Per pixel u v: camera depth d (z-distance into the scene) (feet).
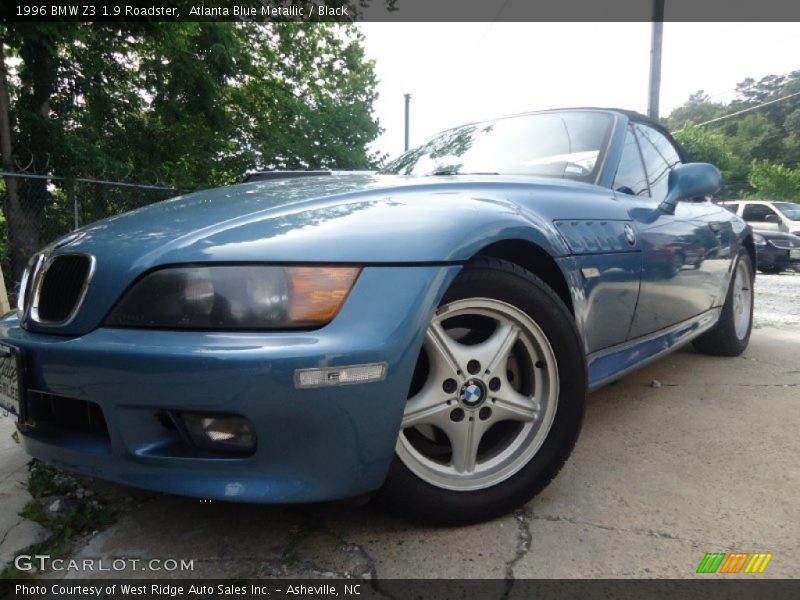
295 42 38.32
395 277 4.76
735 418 8.62
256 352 4.27
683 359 12.42
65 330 4.88
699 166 8.67
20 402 5.11
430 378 5.38
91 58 25.32
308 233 4.84
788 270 44.93
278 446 4.44
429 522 5.43
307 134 39.17
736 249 11.80
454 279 5.29
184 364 4.30
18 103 23.43
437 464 5.50
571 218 6.82
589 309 6.84
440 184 6.48
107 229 5.54
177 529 5.56
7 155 21.07
